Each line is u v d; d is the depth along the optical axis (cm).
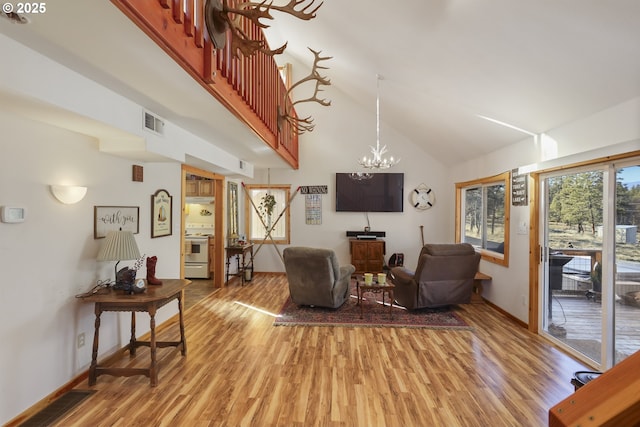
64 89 184
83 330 263
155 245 363
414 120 542
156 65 180
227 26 207
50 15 131
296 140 649
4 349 201
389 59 377
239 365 288
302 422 212
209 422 212
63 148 241
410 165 671
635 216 253
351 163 676
